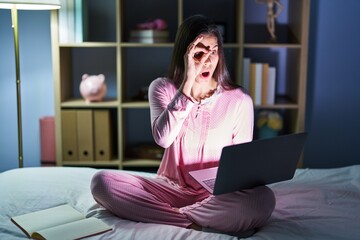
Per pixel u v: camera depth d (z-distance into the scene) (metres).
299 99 2.71
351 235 1.49
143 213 1.63
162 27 2.72
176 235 1.48
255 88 2.74
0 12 2.88
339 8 2.91
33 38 2.91
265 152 1.48
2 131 3.00
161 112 1.69
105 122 2.75
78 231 1.47
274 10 2.94
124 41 2.88
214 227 1.58
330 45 2.95
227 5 2.93
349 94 2.99
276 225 1.57
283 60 3.00
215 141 1.74
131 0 2.94
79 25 2.65
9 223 1.58
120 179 1.67
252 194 1.53
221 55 1.71
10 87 2.95
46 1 2.28
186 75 1.62
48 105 2.99
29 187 1.89
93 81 2.74
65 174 2.07
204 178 1.57
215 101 1.72
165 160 1.80
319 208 1.73
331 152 3.05
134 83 3.02
